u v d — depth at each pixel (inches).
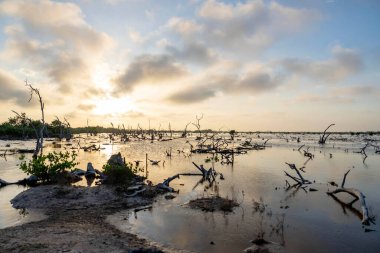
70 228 600.4
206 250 520.7
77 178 1192.8
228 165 1747.0
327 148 3206.2
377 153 2615.7
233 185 1112.2
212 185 1106.7
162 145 3622.0
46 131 4611.2
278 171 1501.0
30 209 752.3
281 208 800.3
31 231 571.2
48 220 664.4
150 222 665.6
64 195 855.1
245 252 514.9
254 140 5108.3
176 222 668.1
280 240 573.9
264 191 1015.0
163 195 916.6
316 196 950.4
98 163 1749.5
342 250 537.6
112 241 530.0
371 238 596.7
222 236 587.5
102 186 979.9
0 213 721.0
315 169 1605.6
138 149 2957.7
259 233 574.9
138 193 900.0
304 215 742.5
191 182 1162.6
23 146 2957.7
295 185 1124.5
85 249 477.1
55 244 493.7
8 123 4950.8
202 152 2571.4
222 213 739.4
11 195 912.3
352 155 2438.5
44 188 915.4
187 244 544.7
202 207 784.9
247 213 746.2
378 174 1440.7
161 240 561.6
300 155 2426.2
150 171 1457.9
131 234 586.6
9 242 501.7
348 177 1349.7
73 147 3004.4
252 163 1855.3
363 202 770.2
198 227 636.7
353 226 666.8
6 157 2012.8
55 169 1130.0
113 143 3941.9
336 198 926.4
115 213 730.2
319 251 530.0
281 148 3198.8
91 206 784.9
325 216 737.6
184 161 1929.1
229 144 3833.7
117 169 1038.4
